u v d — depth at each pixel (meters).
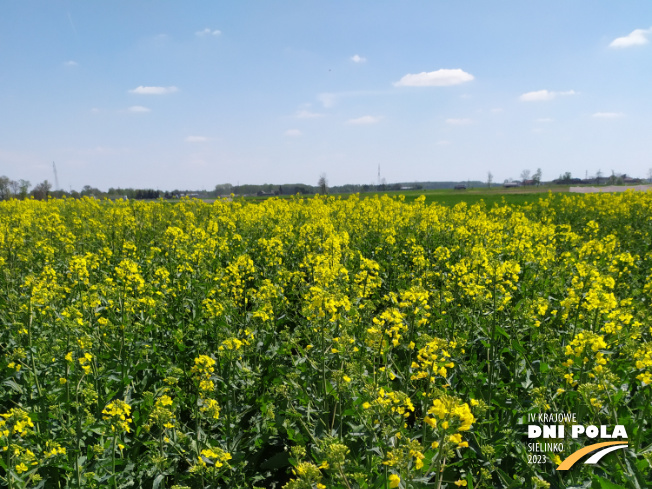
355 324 5.98
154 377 5.28
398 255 10.45
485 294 6.17
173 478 3.99
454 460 4.06
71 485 3.68
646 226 16.50
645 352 4.27
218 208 17.03
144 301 5.81
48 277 6.67
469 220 14.19
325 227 11.24
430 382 3.71
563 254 9.46
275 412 4.58
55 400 4.38
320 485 3.15
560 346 5.33
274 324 6.36
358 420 4.19
